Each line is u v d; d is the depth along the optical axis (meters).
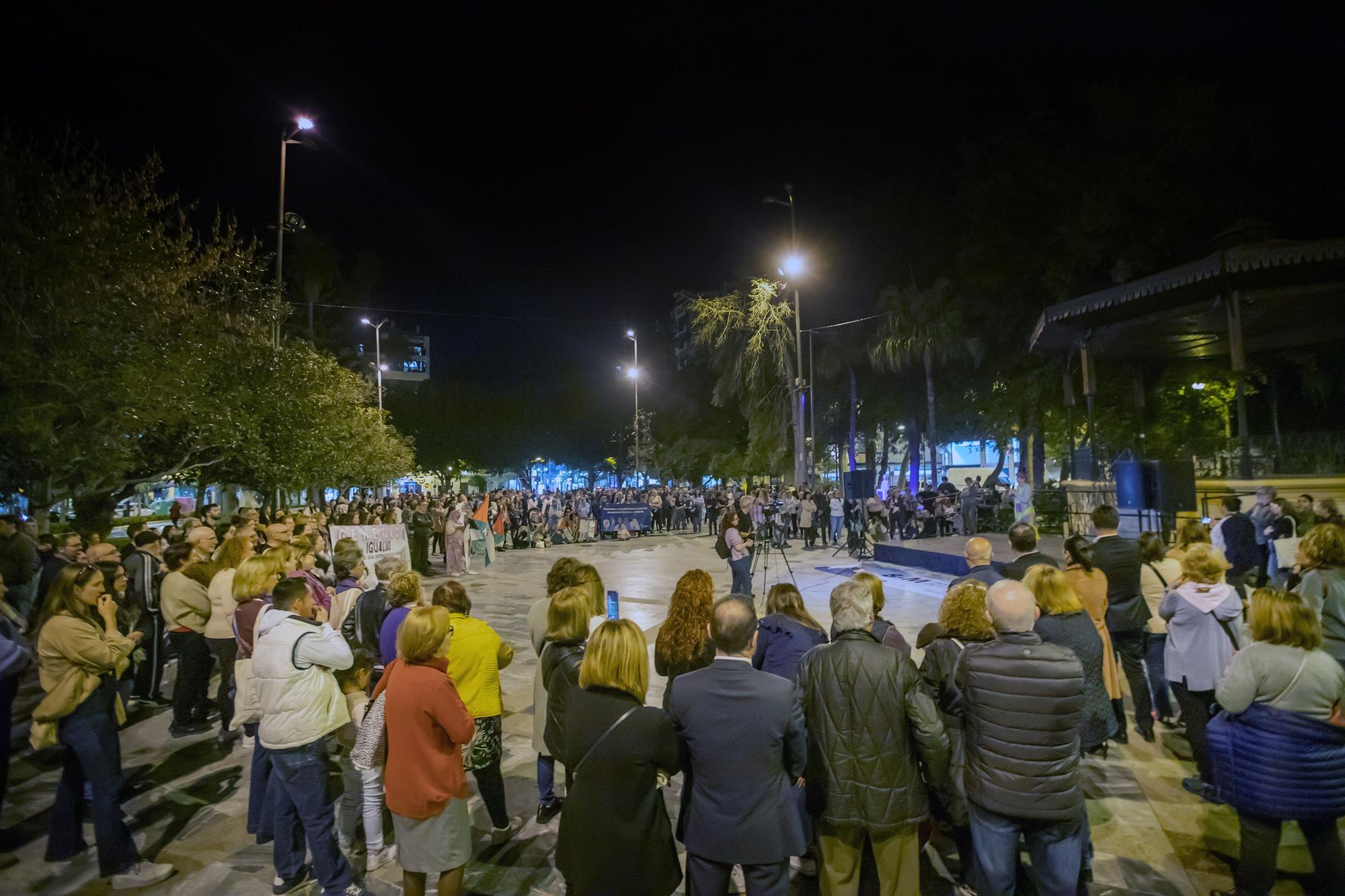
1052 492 20.84
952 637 3.98
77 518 14.16
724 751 3.31
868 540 19.59
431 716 3.74
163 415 11.80
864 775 3.41
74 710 4.49
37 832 5.32
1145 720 6.28
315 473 17.86
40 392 10.57
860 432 38.94
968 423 38.34
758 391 36.50
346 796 5.10
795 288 29.84
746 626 3.41
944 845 4.84
